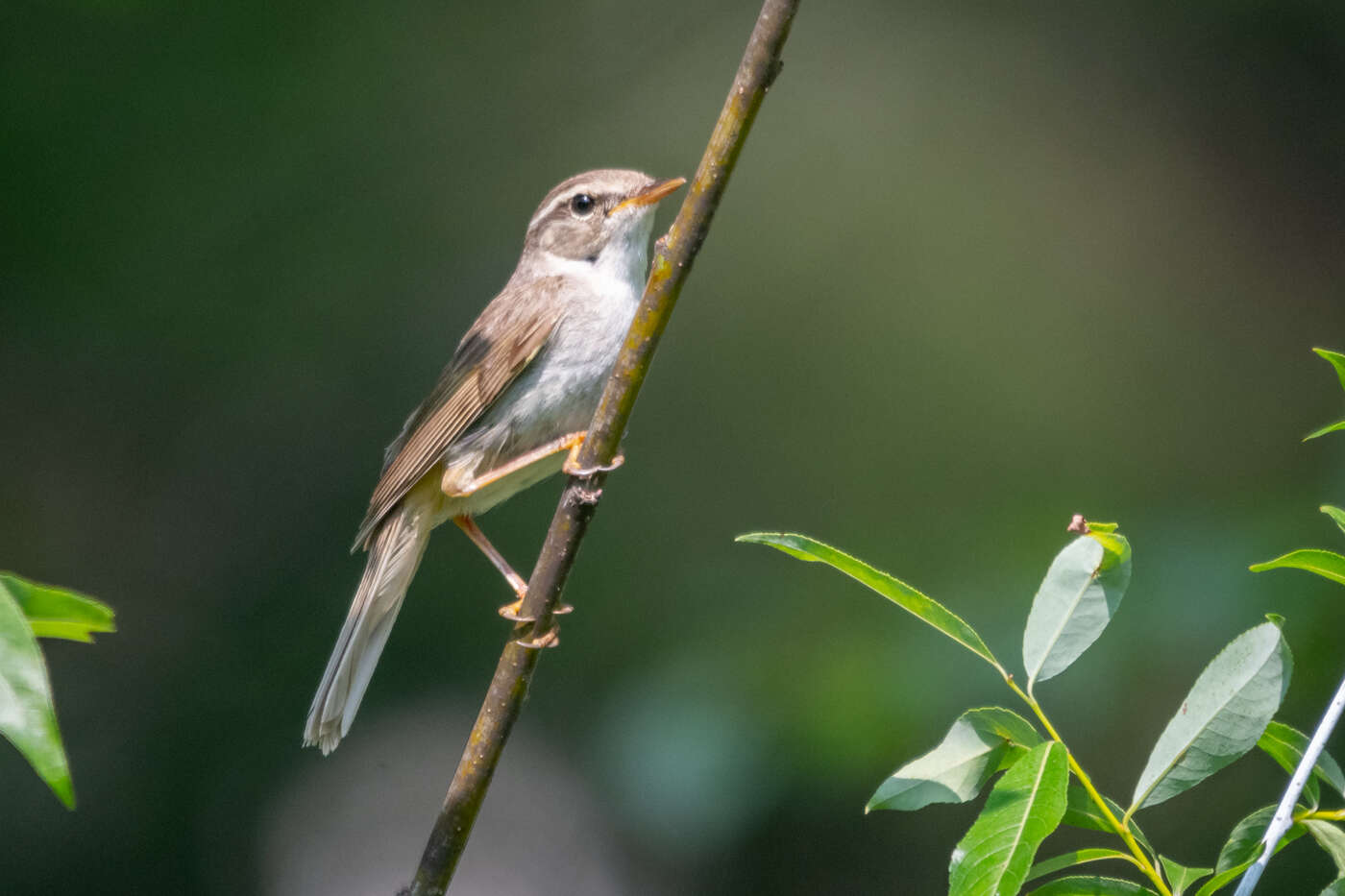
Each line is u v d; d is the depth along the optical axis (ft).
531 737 38.27
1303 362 41.39
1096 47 46.19
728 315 43.86
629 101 45.42
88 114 41.06
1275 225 43.45
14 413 40.57
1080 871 32.40
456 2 44.57
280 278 42.55
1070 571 14.16
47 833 37.81
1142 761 30.48
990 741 13.85
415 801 38.70
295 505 41.42
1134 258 43.57
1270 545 31.24
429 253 43.24
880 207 44.96
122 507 40.93
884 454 40.98
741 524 40.29
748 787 31.81
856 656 32.81
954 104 46.24
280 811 38.73
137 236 41.52
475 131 44.19
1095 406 41.16
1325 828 14.03
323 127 42.88
